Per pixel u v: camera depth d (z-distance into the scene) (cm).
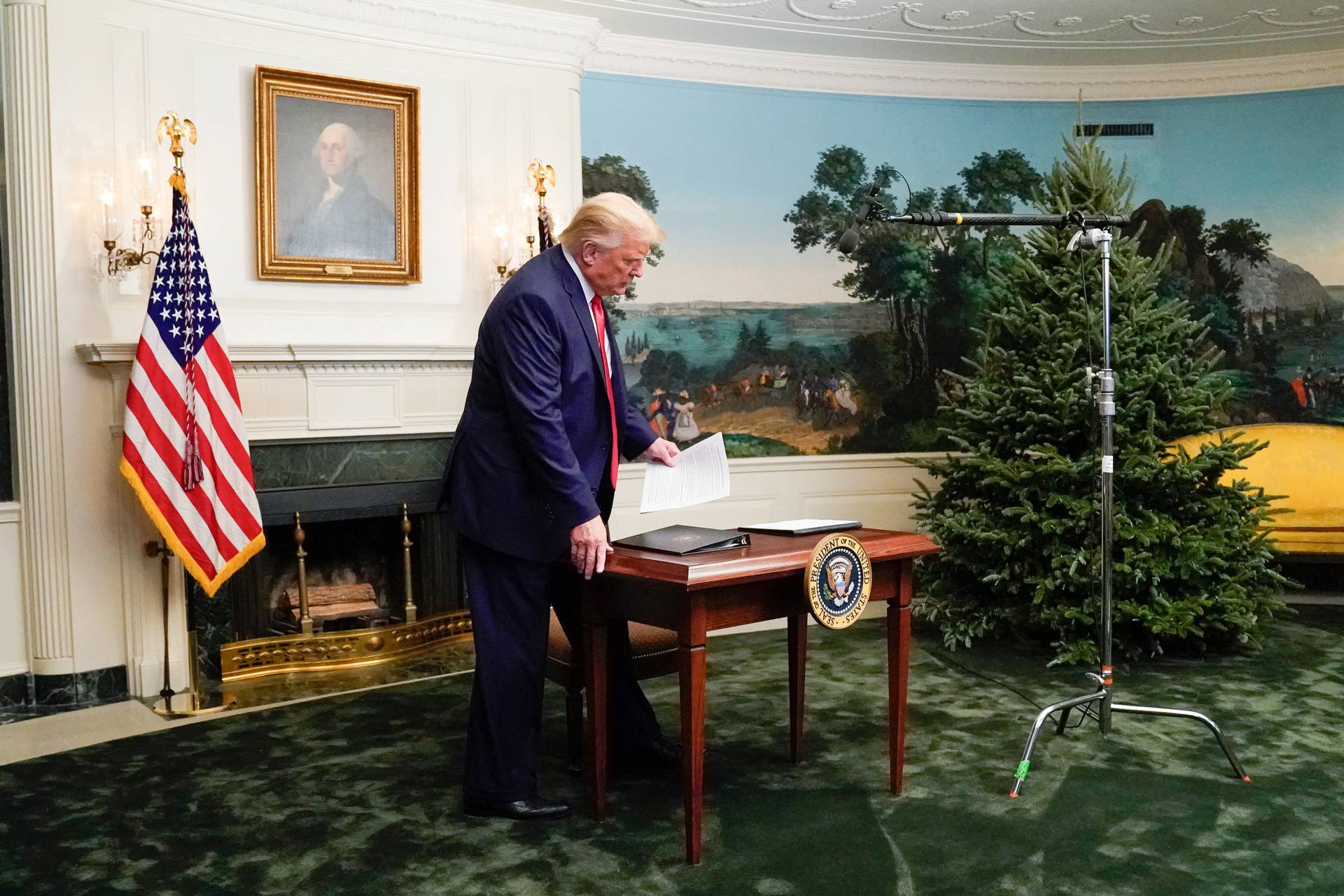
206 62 492
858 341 666
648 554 276
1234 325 689
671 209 629
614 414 310
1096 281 477
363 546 562
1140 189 696
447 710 429
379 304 541
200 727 411
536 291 282
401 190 538
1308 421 679
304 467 508
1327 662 473
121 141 469
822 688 446
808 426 659
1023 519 468
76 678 463
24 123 448
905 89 669
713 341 638
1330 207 672
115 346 445
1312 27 617
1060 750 361
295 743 387
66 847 292
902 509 675
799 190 653
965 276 682
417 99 536
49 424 455
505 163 568
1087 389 445
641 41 612
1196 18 599
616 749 346
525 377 276
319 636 501
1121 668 468
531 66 574
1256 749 359
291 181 512
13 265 454
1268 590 497
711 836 290
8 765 368
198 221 494
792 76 648
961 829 293
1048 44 638
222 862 280
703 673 266
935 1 567
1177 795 317
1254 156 683
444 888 261
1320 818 298
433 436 539
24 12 446
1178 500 480
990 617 513
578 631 331
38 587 459
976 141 683
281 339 516
